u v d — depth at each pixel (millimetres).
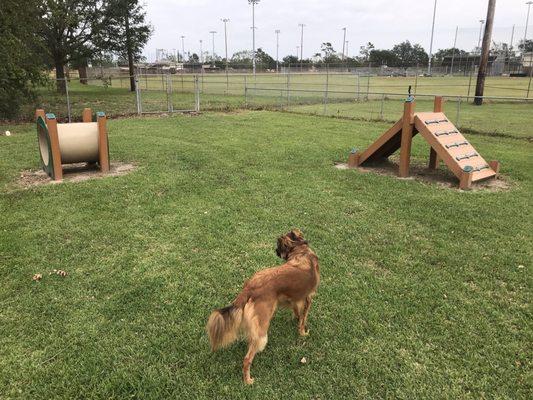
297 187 8133
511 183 8859
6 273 4805
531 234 6047
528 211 7020
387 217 6652
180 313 4078
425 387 3219
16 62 16953
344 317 4059
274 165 9812
